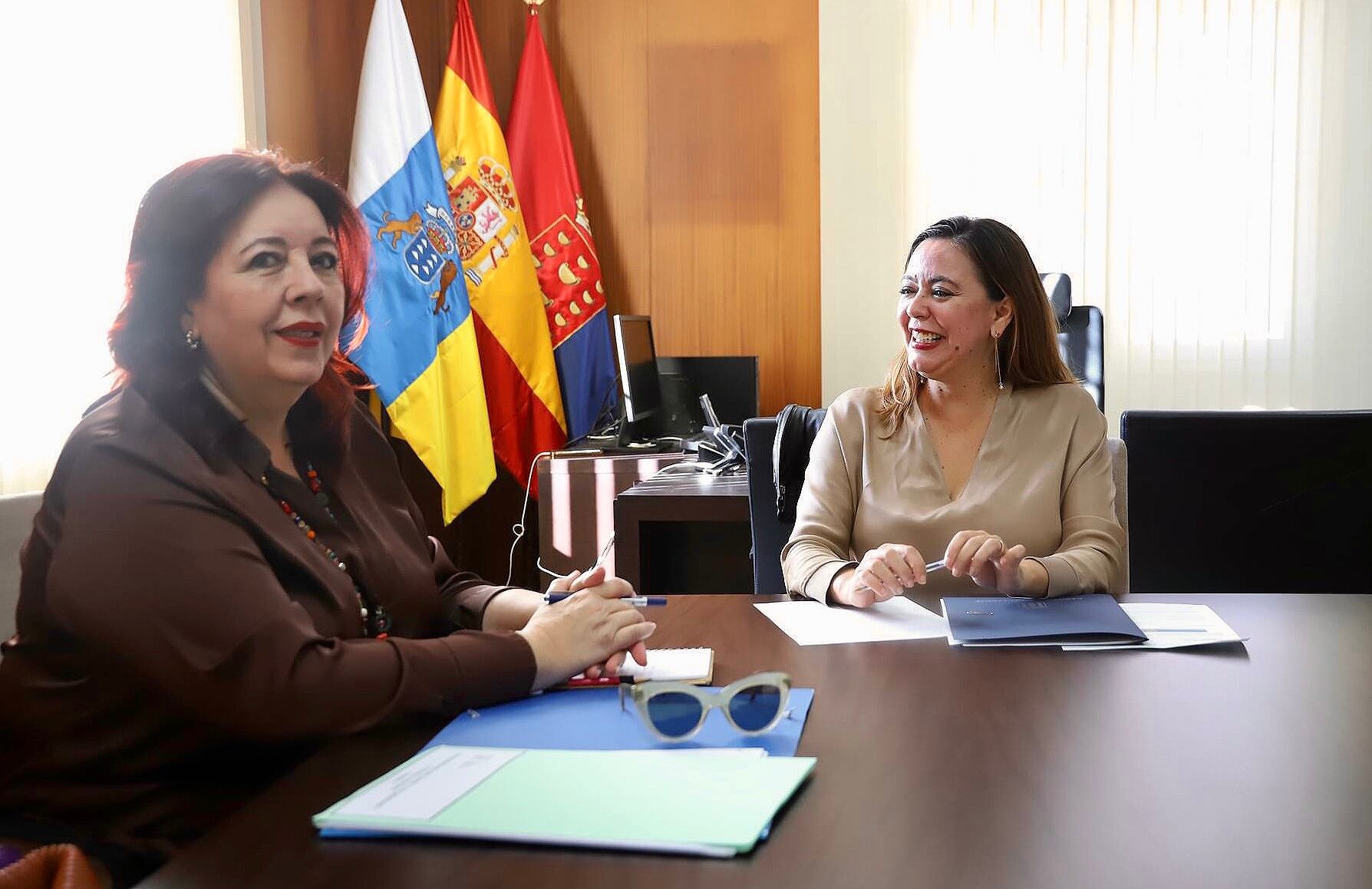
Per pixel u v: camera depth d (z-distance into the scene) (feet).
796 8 16.96
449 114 15.43
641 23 17.11
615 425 16.39
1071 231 17.29
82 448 4.01
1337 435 7.73
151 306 4.28
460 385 14.60
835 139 17.48
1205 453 7.88
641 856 2.76
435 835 2.88
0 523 5.07
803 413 8.19
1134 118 17.15
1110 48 17.06
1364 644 4.70
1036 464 6.64
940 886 2.58
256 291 4.25
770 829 2.91
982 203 17.37
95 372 10.31
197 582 3.76
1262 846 2.78
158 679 3.72
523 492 16.97
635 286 17.39
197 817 3.92
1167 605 5.41
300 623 3.84
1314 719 3.75
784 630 5.10
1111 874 2.63
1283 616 5.21
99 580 3.74
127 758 3.95
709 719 3.83
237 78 12.44
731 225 17.25
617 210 17.34
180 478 3.94
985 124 17.26
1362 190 17.12
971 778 3.25
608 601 4.46
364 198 14.14
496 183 15.49
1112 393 17.49
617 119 17.21
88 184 10.28
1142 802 3.05
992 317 6.73
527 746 3.58
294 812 3.10
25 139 9.62
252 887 2.64
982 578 5.55
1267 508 7.85
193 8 11.79
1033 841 2.82
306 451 4.96
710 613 5.47
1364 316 17.30
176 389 4.20
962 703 3.97
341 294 4.62
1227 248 17.26
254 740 3.73
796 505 8.16
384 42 14.37
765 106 17.10
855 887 2.58
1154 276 17.34
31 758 4.00
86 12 10.30
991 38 17.15
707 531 10.68
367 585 4.74
